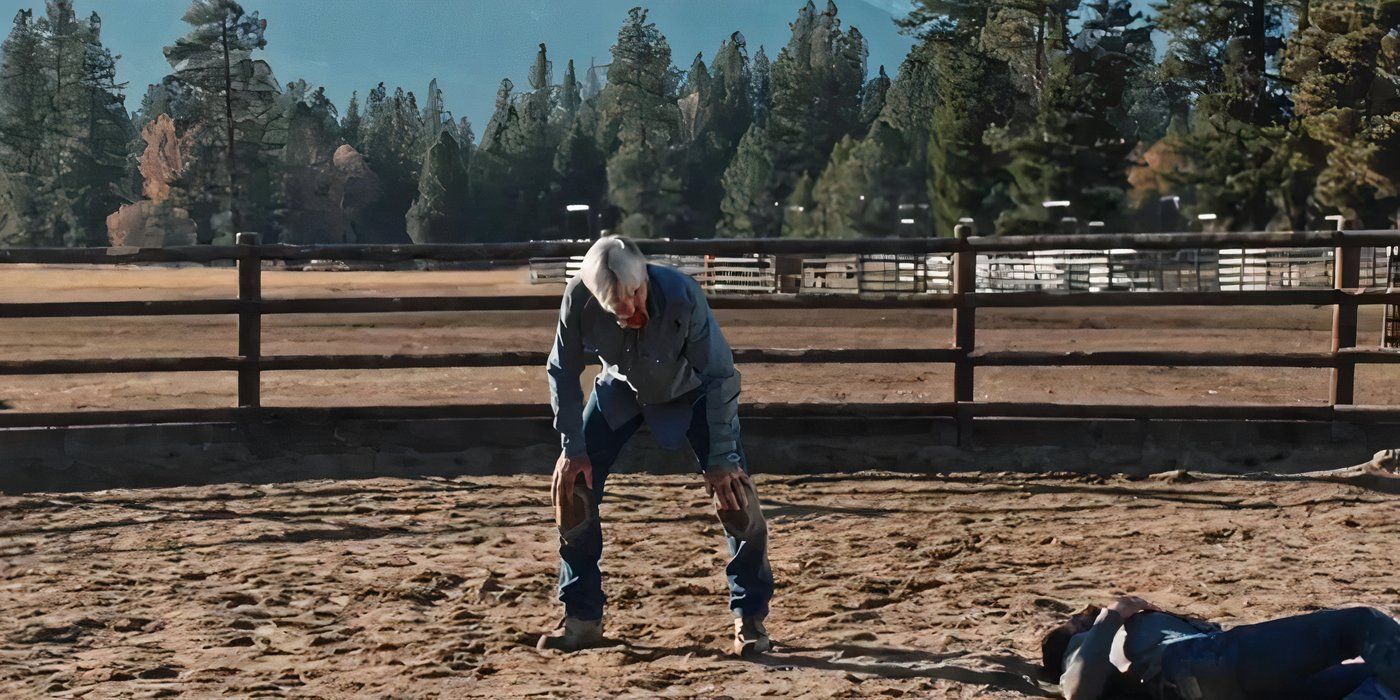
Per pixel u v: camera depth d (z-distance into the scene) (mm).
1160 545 6355
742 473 4582
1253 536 6496
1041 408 8945
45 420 8742
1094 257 36469
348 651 4777
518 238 117062
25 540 6688
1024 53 79625
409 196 149625
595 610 4805
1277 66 69625
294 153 136125
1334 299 8898
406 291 38844
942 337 20031
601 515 7258
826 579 5809
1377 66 59344
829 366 15359
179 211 110062
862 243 9055
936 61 83500
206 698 4227
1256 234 8922
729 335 20875
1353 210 60656
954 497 7719
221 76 106250
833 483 8164
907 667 4473
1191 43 72188
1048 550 6316
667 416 4590
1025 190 68000
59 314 8875
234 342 19750
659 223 115375
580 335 4492
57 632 5023
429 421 9102
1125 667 3709
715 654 4711
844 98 111625
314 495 7859
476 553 6391
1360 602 5207
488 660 4664
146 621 5164
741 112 144625
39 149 120625
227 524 7055
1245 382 13344
